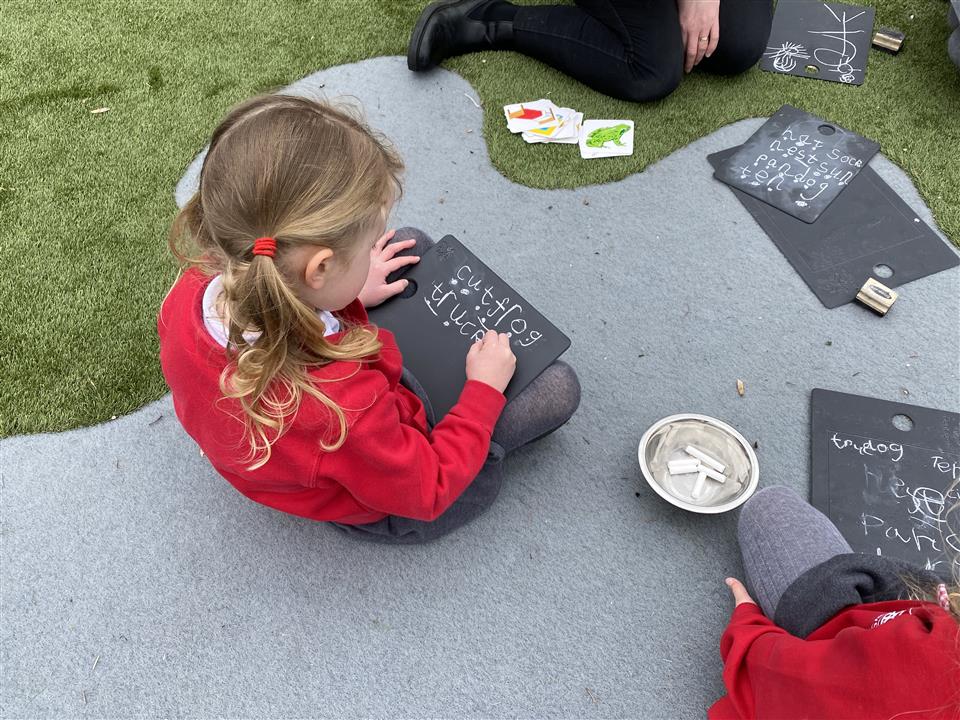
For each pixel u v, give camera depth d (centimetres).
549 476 131
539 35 187
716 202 165
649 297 152
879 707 66
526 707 111
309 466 84
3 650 117
